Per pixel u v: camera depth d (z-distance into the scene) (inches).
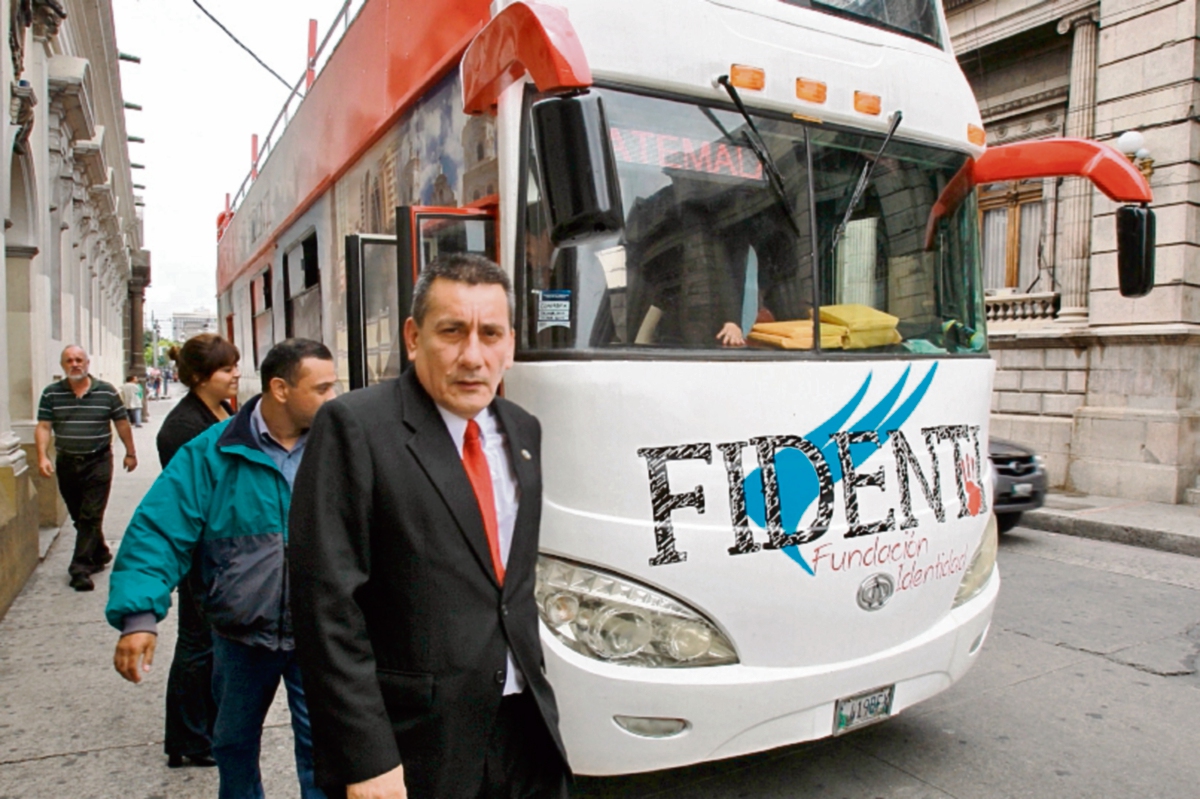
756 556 113.5
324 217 244.8
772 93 129.0
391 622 72.1
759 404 117.0
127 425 259.3
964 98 152.9
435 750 71.6
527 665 76.7
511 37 108.9
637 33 120.2
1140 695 176.9
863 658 121.4
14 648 198.4
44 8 338.6
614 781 138.4
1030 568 293.6
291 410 105.0
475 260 76.2
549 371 113.7
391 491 70.8
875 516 123.1
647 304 118.3
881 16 147.6
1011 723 162.2
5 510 231.1
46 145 356.5
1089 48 440.1
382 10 190.9
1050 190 466.9
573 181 98.2
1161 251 400.5
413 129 169.3
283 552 104.0
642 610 109.3
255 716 106.1
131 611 95.6
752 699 112.3
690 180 123.2
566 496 112.0
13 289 329.1
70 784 135.7
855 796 133.4
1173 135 396.8
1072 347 435.2
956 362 138.9
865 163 139.2
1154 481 395.2
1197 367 405.1
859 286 136.7
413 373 77.1
